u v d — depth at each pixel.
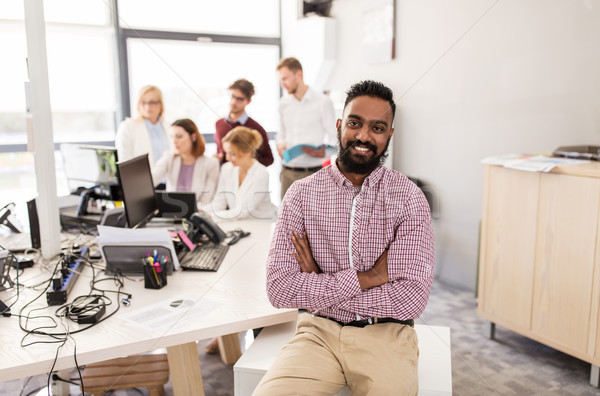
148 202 1.75
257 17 2.77
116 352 1.00
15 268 1.47
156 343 1.04
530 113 1.49
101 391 1.40
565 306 1.60
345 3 1.73
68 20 3.09
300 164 1.62
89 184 2.04
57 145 3.14
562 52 1.39
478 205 1.64
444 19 1.49
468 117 1.50
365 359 0.99
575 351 1.57
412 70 1.54
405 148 1.55
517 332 1.72
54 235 1.58
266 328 1.26
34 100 1.49
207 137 2.22
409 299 1.00
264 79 2.74
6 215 1.68
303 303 1.04
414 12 1.53
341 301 1.03
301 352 1.04
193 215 1.70
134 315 1.14
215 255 1.54
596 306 1.52
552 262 1.63
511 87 1.48
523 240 1.69
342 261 1.06
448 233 1.62
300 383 0.98
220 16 2.91
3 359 0.96
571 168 1.52
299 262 1.08
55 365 0.96
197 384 1.26
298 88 1.73
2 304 1.17
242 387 1.09
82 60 3.17
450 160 1.53
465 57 1.48
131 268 1.41
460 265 1.67
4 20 2.90
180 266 1.44
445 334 1.26
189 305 1.19
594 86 1.38
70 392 1.58
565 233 1.58
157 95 2.66
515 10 1.43
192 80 3.05
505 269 1.71
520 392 1.40
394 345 1.01
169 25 3.06
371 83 1.04
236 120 2.10
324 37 1.76
